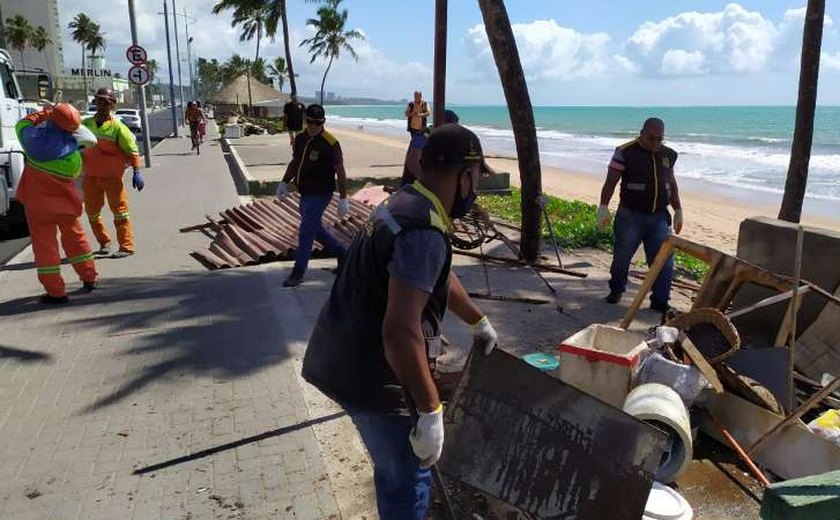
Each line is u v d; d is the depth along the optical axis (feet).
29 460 11.84
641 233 20.62
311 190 21.74
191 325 18.48
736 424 12.40
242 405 13.89
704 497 11.18
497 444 9.38
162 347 16.94
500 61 25.12
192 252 27.14
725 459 12.23
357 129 232.32
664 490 10.50
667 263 20.07
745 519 10.65
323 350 7.99
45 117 19.72
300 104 74.08
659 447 9.05
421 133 23.47
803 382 14.17
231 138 106.83
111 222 33.88
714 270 14.80
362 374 7.77
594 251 29.73
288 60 101.35
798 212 25.21
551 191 64.03
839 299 13.46
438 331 7.79
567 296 22.08
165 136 120.88
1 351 16.65
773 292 16.39
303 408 13.75
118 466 11.69
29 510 10.47
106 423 13.16
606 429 9.18
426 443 7.06
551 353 16.84
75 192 20.30
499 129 248.52
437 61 28.71
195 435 12.71
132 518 10.32
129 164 26.63
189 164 64.54
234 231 28.81
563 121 347.15
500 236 27.09
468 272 25.02
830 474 8.92
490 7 24.85
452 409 9.52
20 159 32.71
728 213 53.16
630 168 20.24
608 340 13.98
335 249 23.44
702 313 13.37
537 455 9.30
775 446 11.77
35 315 19.33
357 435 12.71
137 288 21.97
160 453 12.10
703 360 12.31
